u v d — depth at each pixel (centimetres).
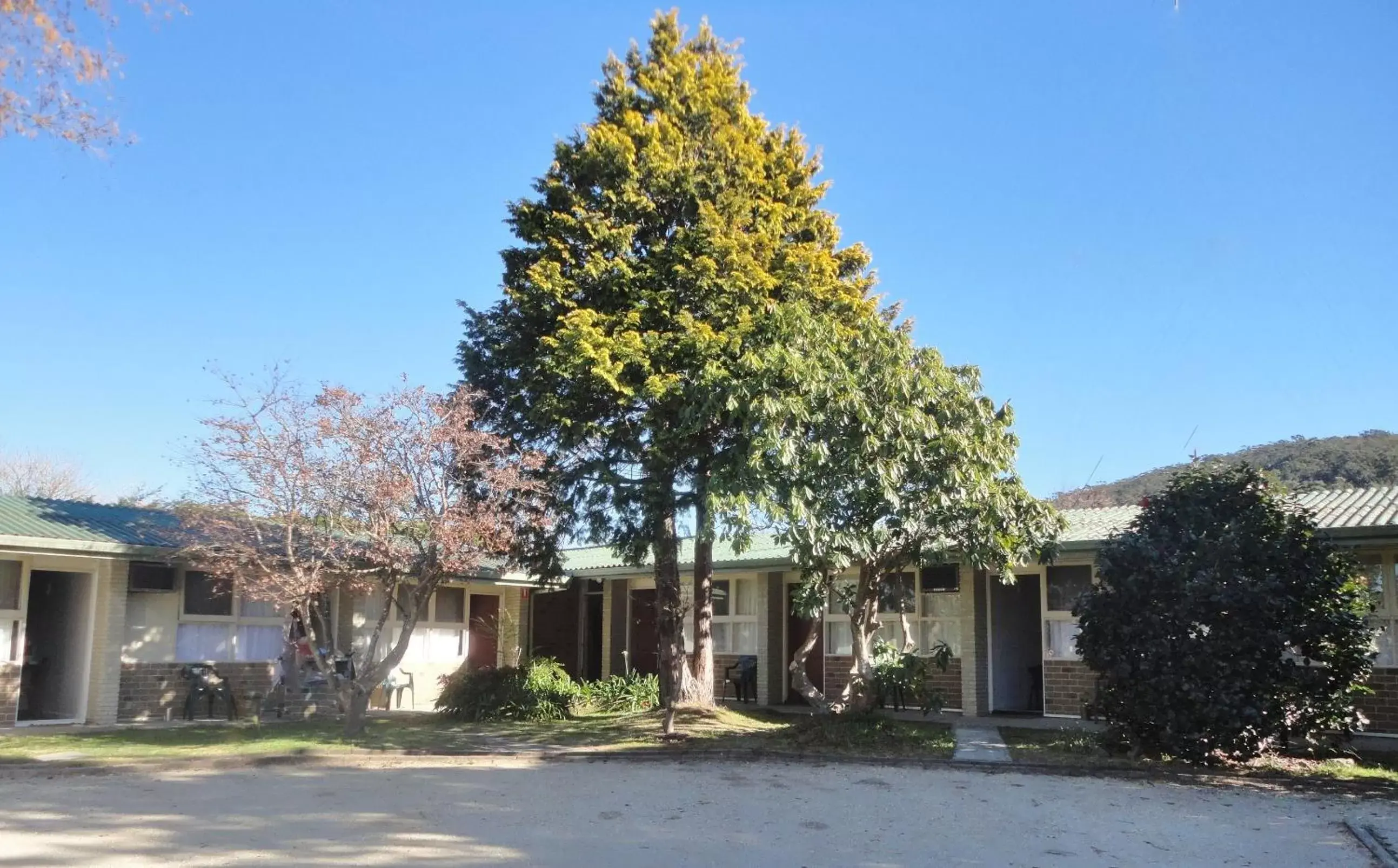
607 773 1182
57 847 771
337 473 1370
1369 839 850
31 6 934
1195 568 1225
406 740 1445
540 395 1591
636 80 1773
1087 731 1492
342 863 735
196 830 842
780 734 1462
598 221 1582
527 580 2078
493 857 756
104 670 1562
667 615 1675
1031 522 1395
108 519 1675
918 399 1338
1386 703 1423
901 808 980
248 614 1767
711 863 752
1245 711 1181
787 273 1645
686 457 1548
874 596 1466
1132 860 785
